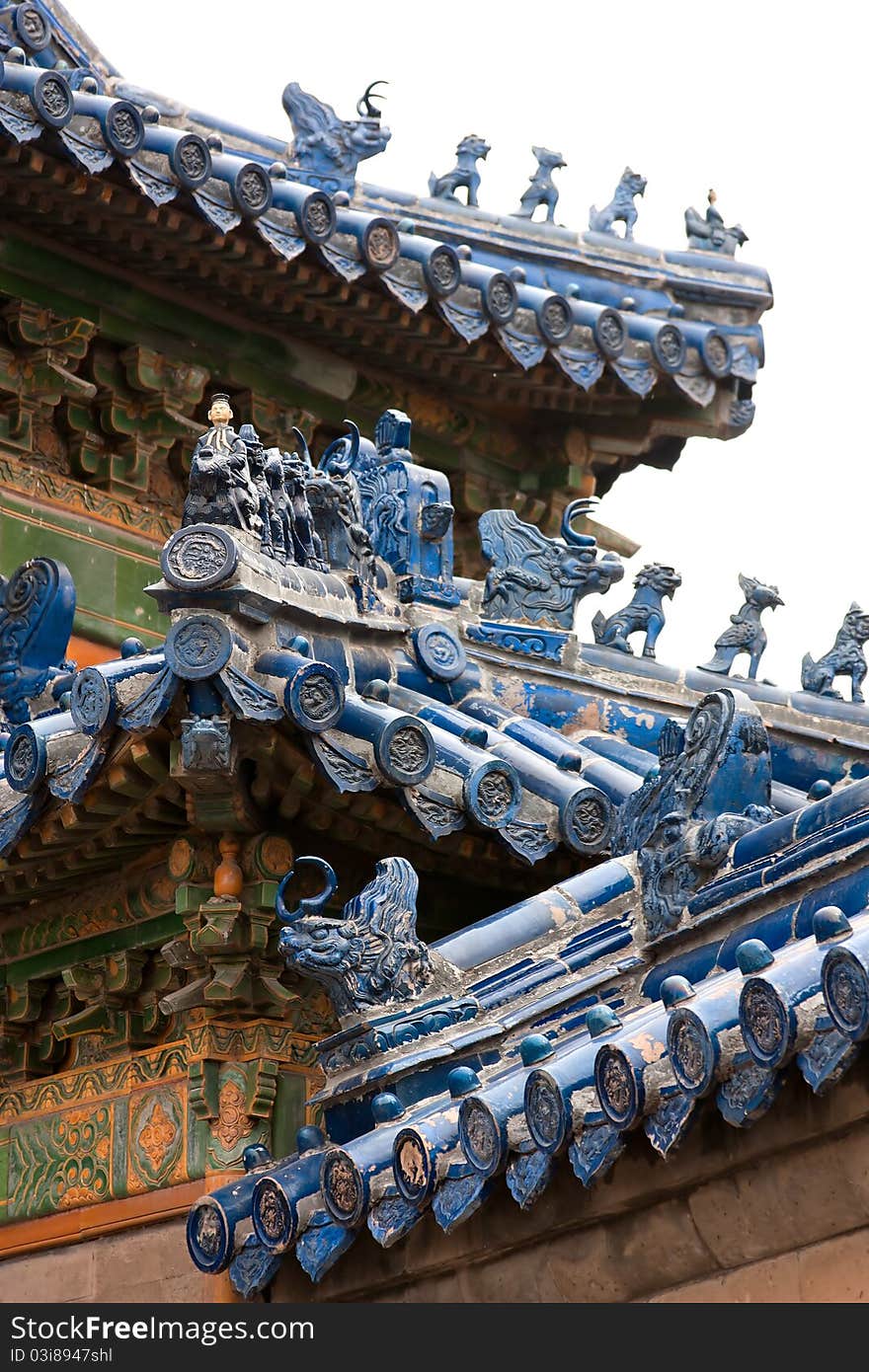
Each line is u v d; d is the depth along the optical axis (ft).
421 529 36.94
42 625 35.88
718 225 54.70
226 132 48.91
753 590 39.81
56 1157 33.83
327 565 34.60
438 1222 25.32
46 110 41.50
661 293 53.78
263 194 44.52
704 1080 22.61
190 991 32.09
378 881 29.48
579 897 29.84
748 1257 23.50
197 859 31.78
